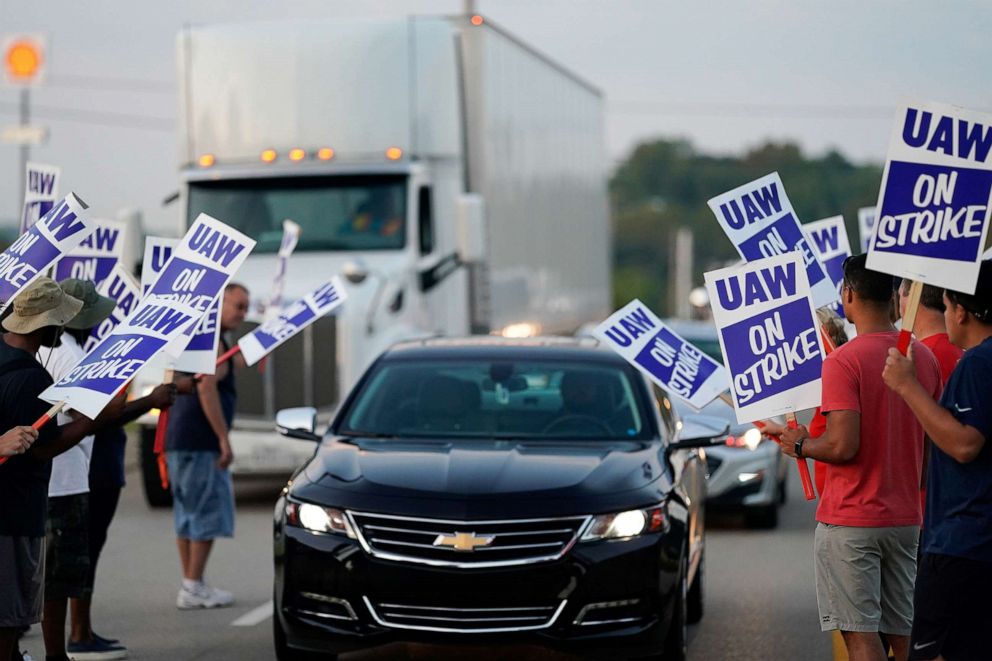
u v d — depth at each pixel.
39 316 16.34
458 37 44.78
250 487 45.09
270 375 38.28
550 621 19.02
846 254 23.62
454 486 19.61
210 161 42.28
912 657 13.73
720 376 18.98
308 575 19.44
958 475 13.43
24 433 15.50
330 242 40.91
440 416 22.61
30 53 51.03
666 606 19.45
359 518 19.38
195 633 23.56
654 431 22.27
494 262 46.34
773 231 18.48
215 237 17.25
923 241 13.98
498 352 24.14
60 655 19.64
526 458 20.61
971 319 14.06
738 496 35.03
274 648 21.91
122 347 16.69
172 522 37.09
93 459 21.39
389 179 41.19
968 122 13.88
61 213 17.42
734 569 30.14
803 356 16.55
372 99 41.78
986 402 13.19
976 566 13.27
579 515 19.25
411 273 40.44
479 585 18.95
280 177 41.59
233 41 42.59
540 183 54.19
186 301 17.06
